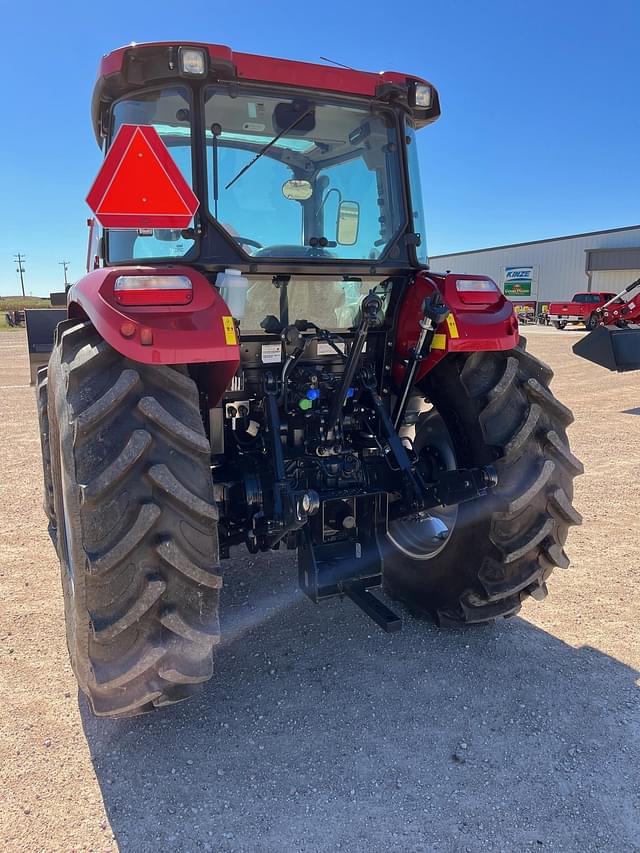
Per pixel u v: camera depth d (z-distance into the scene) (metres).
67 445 2.05
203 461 2.12
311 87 2.63
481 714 2.47
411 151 2.99
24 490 5.29
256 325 2.76
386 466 3.04
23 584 3.58
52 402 2.49
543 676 2.71
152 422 2.05
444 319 2.62
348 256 2.96
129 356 2.02
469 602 2.83
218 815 2.01
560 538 2.71
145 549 2.04
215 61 2.41
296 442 2.98
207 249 2.51
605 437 6.88
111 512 2.00
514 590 2.72
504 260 40.81
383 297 3.03
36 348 4.93
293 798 2.07
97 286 2.18
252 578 3.67
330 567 2.84
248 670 2.77
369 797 2.08
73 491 1.98
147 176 2.22
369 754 2.27
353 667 2.79
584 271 36.31
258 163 2.68
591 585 3.52
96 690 2.10
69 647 2.49
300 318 2.84
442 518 3.16
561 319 29.19
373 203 2.99
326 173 2.85
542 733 2.37
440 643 2.98
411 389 2.96
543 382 2.85
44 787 2.12
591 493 5.01
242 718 2.46
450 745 2.31
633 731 2.38
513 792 2.09
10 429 7.70
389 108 2.85
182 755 2.27
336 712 2.49
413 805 2.04
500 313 2.78
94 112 2.79
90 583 2.03
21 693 2.61
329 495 2.86
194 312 2.12
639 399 9.38
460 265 44.28
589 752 2.27
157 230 2.50
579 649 2.92
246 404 2.91
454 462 3.00
